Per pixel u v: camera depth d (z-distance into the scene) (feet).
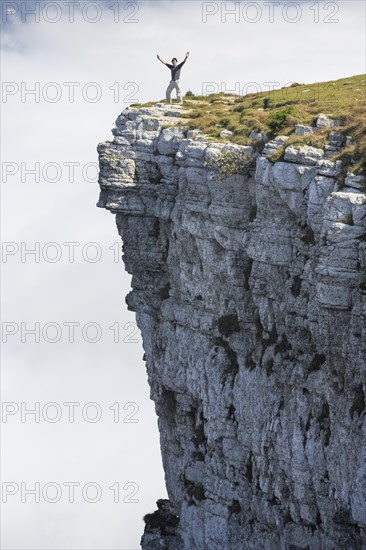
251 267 424.46
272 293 413.39
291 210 403.54
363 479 380.17
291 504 414.62
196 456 450.30
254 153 417.08
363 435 380.17
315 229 393.09
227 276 428.15
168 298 456.86
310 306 395.75
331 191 387.96
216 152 421.59
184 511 453.58
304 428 405.18
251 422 422.82
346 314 384.68
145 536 463.83
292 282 404.98
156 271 459.32
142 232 456.45
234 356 433.07
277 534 420.36
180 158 433.89
